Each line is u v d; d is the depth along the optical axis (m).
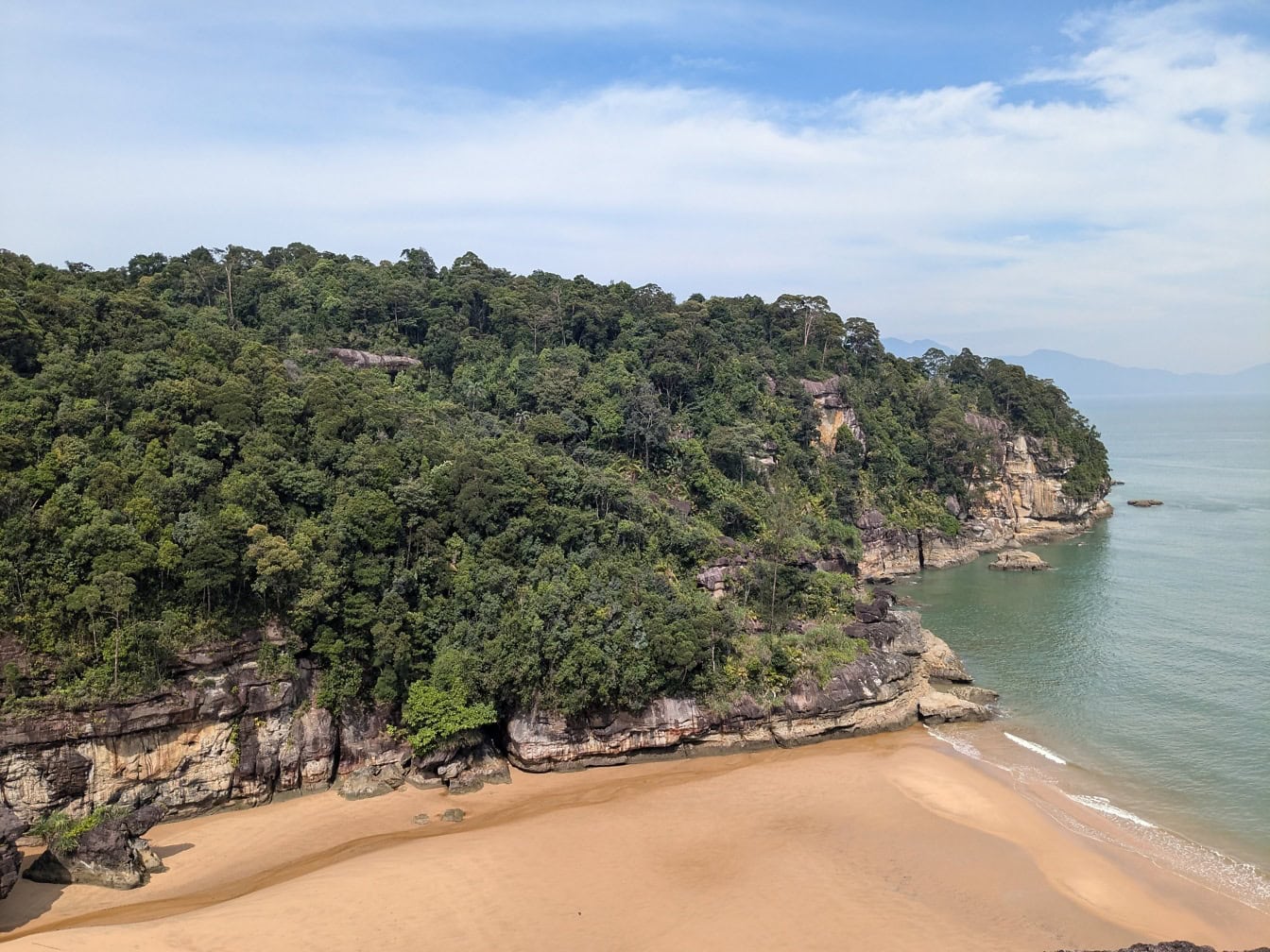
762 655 65.44
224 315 93.25
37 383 59.22
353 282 105.19
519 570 64.56
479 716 56.41
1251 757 59.19
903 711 68.25
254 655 54.12
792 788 56.44
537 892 43.25
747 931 40.12
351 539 58.72
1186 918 42.00
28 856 46.03
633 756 60.56
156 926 38.59
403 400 83.94
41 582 49.69
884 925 40.91
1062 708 69.75
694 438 101.06
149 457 57.81
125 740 49.53
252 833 49.69
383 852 47.03
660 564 74.31
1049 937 40.22
